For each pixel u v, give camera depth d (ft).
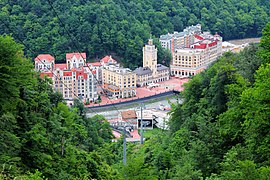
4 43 262.26
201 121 312.29
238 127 272.92
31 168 267.80
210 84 399.24
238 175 207.00
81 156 328.49
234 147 256.73
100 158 364.38
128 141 637.30
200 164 282.36
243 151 245.04
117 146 551.59
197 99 434.30
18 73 270.05
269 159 226.58
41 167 272.51
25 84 286.25
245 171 204.74
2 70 258.16
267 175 200.85
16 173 225.97
